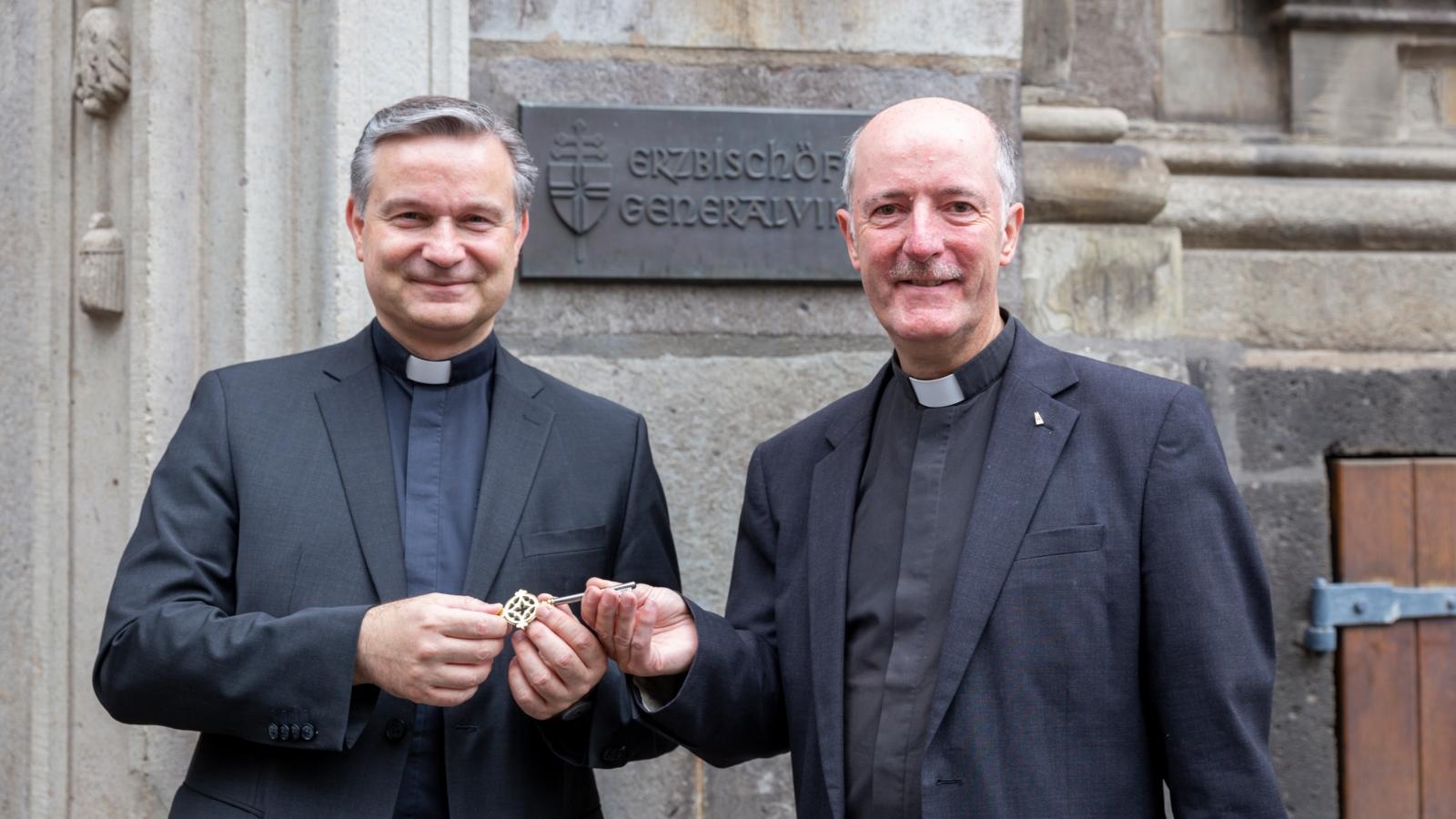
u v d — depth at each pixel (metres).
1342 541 2.93
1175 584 1.68
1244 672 1.66
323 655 1.67
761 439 2.61
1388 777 2.90
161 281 2.42
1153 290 2.90
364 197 1.86
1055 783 1.66
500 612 1.70
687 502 2.59
